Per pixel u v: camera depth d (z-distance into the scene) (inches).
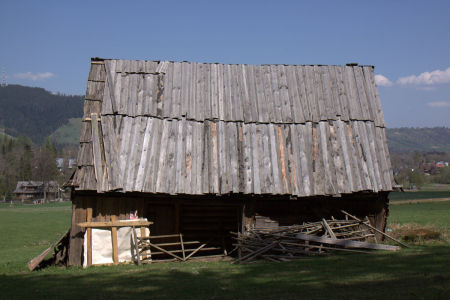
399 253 589.9
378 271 479.2
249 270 555.2
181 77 813.2
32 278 582.9
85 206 697.6
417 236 732.0
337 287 416.8
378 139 806.5
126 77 785.6
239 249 711.1
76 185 674.2
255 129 775.1
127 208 710.5
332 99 827.4
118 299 415.5
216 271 564.7
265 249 661.3
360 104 832.9
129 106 752.3
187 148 739.4
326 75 856.9
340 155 772.6
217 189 713.0
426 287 390.6
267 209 766.5
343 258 585.6
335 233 724.0
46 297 446.6
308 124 791.1
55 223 2112.5
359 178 757.3
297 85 836.6
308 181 744.3
